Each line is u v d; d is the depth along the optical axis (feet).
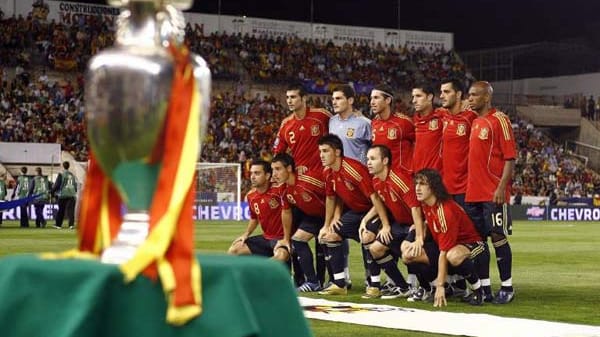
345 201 35.65
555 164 170.40
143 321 10.84
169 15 12.12
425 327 25.29
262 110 159.02
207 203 127.75
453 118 35.06
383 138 35.99
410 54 183.11
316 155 37.47
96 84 11.04
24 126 136.67
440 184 31.63
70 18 156.76
